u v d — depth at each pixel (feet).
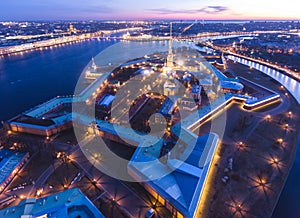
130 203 220.43
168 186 220.23
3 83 629.10
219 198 228.43
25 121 347.97
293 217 213.25
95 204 218.18
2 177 246.27
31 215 172.86
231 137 334.44
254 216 211.00
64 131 346.13
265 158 290.15
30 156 289.53
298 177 261.24
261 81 613.52
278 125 371.97
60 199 199.00
